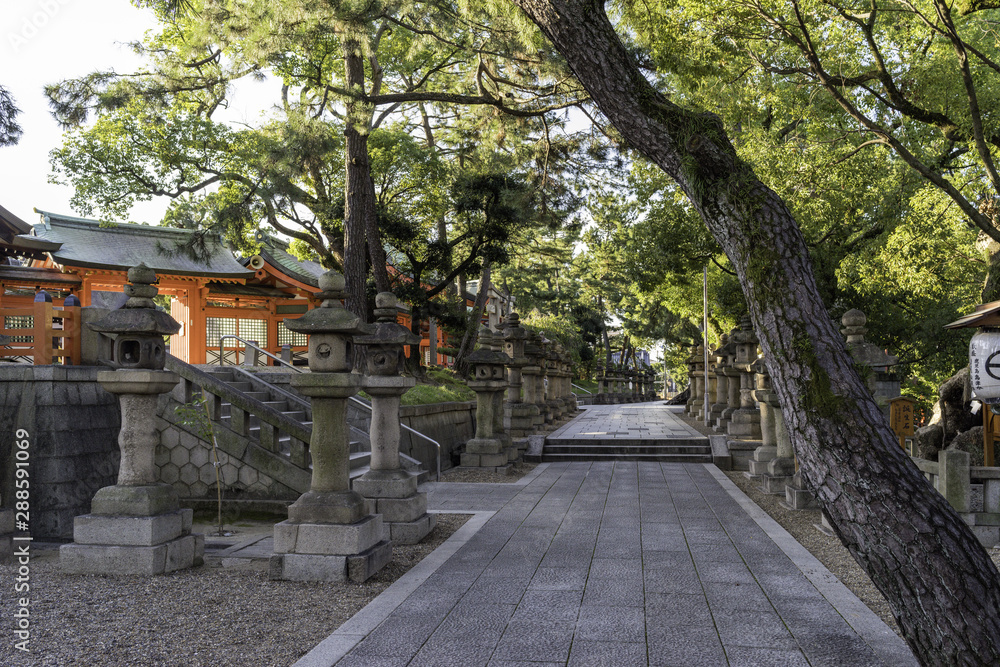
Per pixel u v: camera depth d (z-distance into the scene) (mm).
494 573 5793
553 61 14578
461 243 24062
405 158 20484
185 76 15109
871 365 8070
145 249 22250
